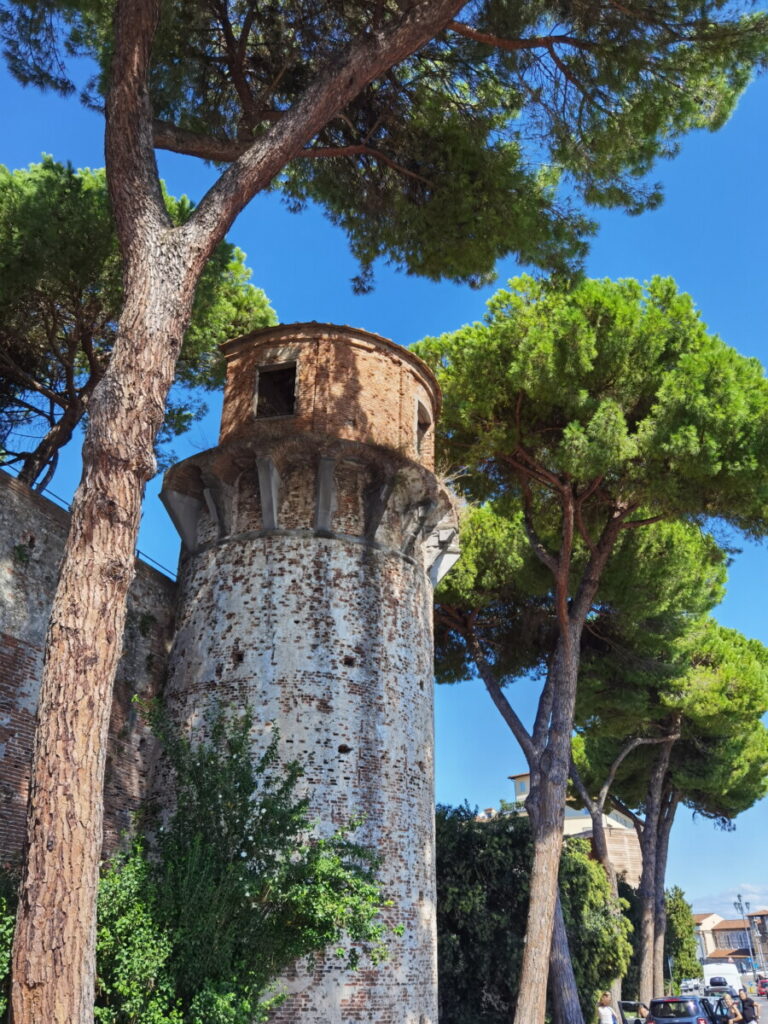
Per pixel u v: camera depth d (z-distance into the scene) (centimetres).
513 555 2189
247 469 1677
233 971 1033
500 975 2338
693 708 2712
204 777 1174
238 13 1407
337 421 1672
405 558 1689
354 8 1366
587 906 2558
